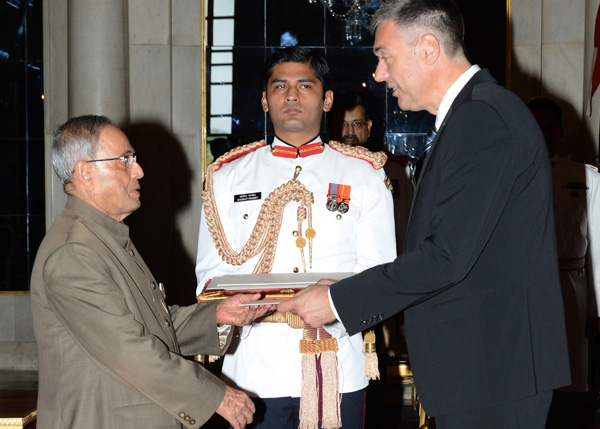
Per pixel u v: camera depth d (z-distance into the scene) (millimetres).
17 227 5938
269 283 2250
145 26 5723
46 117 5820
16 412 4637
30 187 5914
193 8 5758
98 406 2008
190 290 5773
